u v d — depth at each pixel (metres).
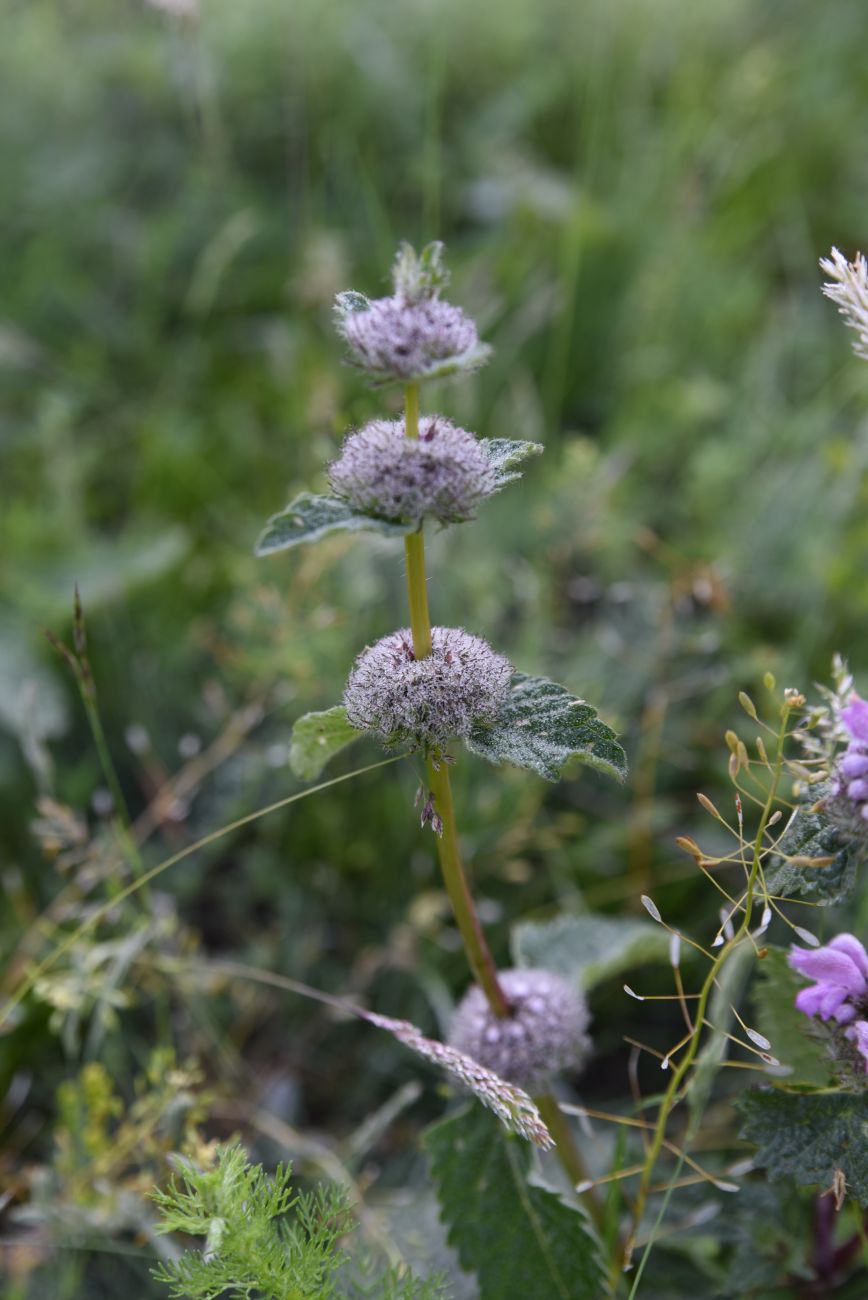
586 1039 0.63
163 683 0.91
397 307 0.51
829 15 1.46
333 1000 0.63
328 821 0.82
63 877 0.81
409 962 0.78
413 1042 0.59
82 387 1.12
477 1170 0.61
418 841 0.81
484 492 0.53
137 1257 0.68
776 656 0.84
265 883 0.81
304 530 0.52
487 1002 0.62
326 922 0.81
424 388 0.91
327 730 0.58
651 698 0.84
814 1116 0.56
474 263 1.12
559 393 1.05
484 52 1.37
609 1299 0.62
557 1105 0.63
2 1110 0.74
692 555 0.94
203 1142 0.71
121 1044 0.76
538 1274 0.60
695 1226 0.63
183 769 0.88
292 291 1.05
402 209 1.26
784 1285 0.63
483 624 0.88
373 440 0.52
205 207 1.23
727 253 1.23
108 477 1.08
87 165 1.29
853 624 0.88
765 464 1.02
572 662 0.88
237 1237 0.52
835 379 1.09
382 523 0.52
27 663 0.89
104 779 0.87
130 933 0.71
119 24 1.32
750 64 1.28
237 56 1.28
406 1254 0.65
